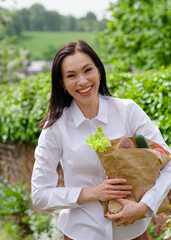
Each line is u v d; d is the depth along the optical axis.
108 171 1.68
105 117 1.85
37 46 44.84
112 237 1.78
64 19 51.66
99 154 1.67
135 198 1.66
